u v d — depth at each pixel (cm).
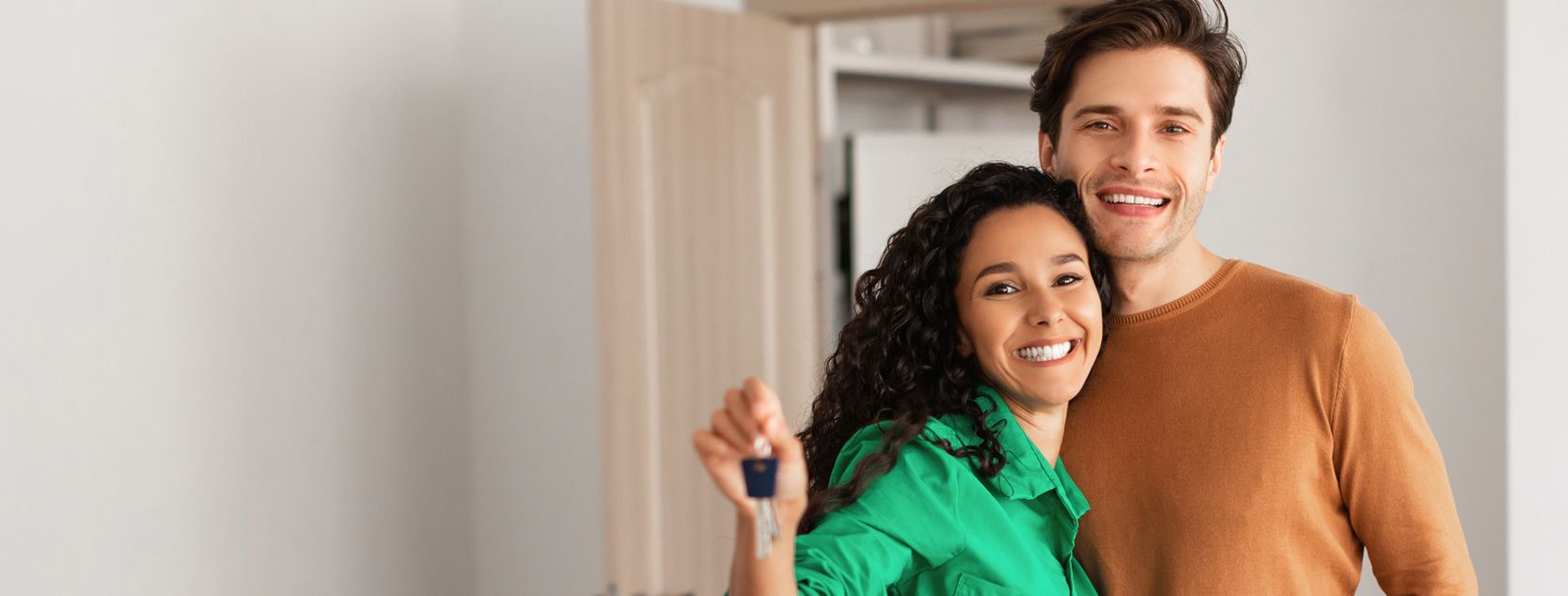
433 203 320
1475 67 244
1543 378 239
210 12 255
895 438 138
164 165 246
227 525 261
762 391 105
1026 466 144
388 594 306
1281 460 144
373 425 301
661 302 294
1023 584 138
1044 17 400
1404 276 254
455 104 326
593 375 318
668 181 296
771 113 325
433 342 322
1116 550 151
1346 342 144
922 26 403
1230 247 274
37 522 223
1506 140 239
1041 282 141
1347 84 258
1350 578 151
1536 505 242
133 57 239
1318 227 263
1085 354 143
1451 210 248
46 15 224
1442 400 251
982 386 148
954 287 146
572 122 318
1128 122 146
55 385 226
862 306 153
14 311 219
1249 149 270
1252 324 148
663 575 296
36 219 222
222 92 259
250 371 266
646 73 290
